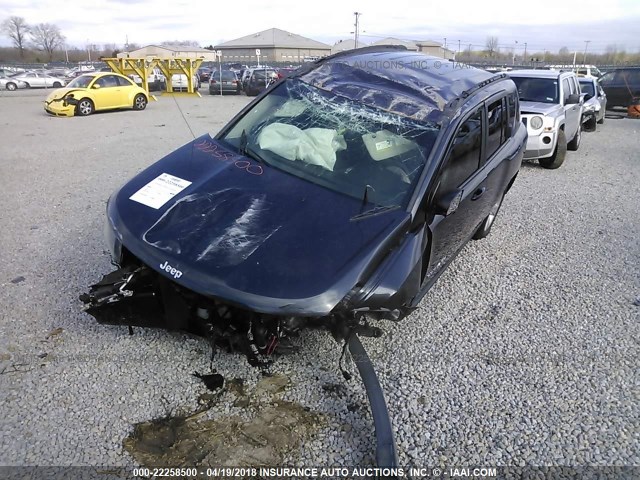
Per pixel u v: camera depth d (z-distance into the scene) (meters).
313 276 2.72
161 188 3.37
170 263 2.82
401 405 3.08
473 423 2.98
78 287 4.21
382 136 3.61
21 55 93.19
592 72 29.28
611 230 6.23
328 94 4.02
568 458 2.77
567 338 3.87
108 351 3.40
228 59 81.25
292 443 2.76
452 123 3.65
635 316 4.22
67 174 8.09
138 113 17.89
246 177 3.42
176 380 3.16
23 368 3.21
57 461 2.57
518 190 7.96
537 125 8.88
